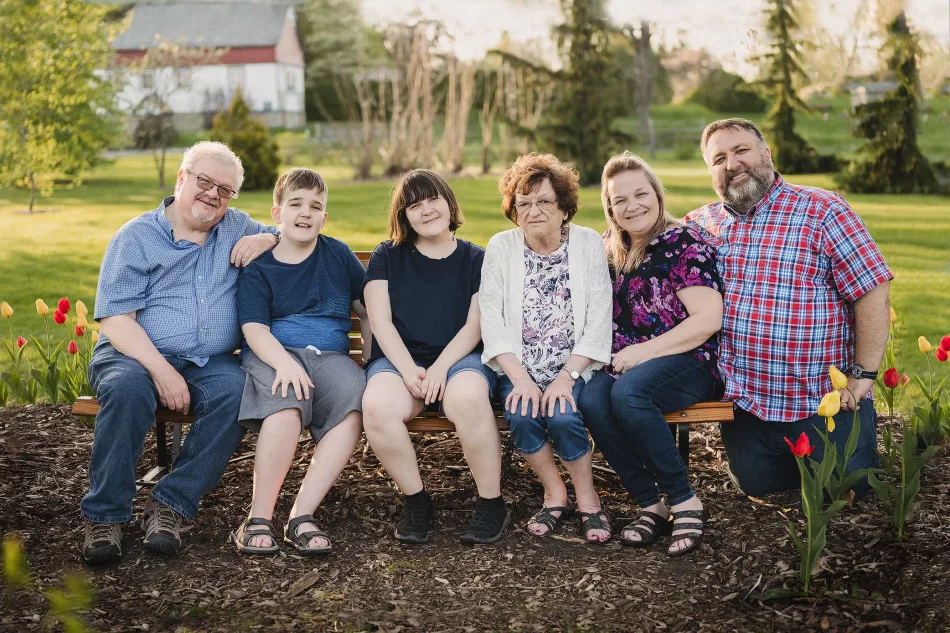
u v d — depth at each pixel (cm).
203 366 325
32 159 1540
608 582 281
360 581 281
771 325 323
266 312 331
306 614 261
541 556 300
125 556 295
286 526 306
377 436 305
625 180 318
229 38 4078
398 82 2427
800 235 320
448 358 324
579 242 327
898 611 255
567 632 254
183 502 299
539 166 323
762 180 324
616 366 318
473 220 1373
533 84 2347
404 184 329
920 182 1867
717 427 422
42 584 273
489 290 327
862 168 1900
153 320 327
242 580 280
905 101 1861
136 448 296
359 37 4150
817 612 259
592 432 311
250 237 339
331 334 336
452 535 316
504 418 321
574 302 322
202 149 328
